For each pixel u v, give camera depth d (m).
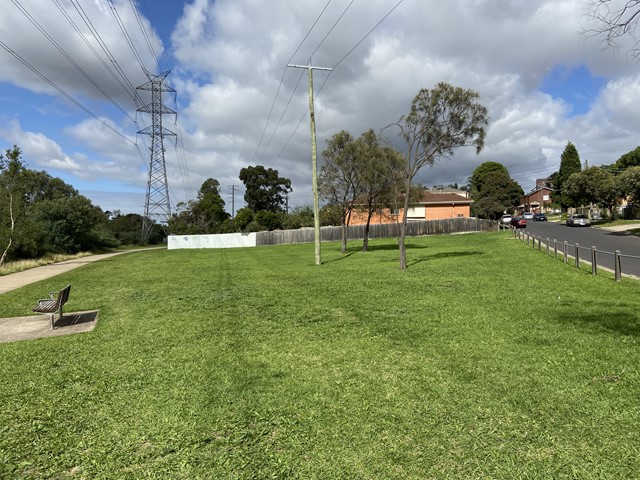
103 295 13.52
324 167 30.64
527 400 4.39
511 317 8.16
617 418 3.92
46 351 6.98
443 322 8.00
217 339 7.43
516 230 37.16
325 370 5.59
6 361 6.45
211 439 3.83
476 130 18.12
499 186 81.00
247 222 66.94
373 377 5.26
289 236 51.94
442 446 3.57
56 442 3.85
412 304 9.98
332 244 43.97
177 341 7.39
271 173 80.31
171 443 3.78
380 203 31.67
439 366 5.55
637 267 15.61
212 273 20.03
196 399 4.75
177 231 66.69
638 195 41.00
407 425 3.96
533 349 6.09
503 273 14.83
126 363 6.20
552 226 52.28
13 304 12.34
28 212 31.20
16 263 29.52
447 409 4.26
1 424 4.24
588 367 5.25
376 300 10.74
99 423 4.23
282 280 16.03
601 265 16.14
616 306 8.72
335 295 11.83
